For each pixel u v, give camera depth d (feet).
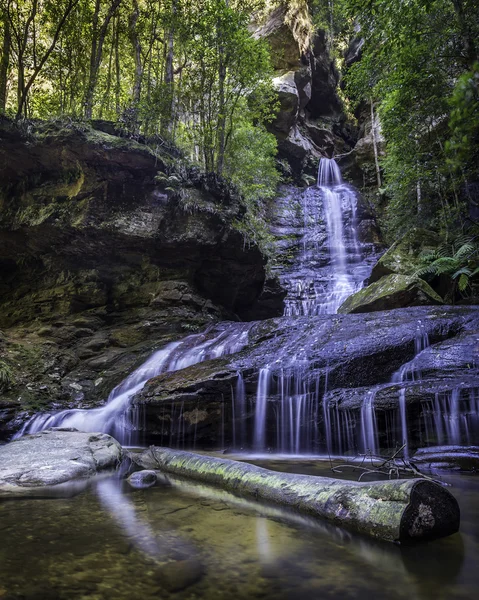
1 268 39.96
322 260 60.49
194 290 38.09
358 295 37.40
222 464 13.55
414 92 36.68
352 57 88.38
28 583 5.99
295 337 27.43
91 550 7.29
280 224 66.90
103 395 28.27
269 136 50.49
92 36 38.40
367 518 8.36
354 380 22.18
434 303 33.40
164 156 35.50
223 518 9.30
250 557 7.03
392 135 42.63
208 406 22.62
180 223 35.42
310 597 5.65
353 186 76.33
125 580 6.13
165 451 16.93
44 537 7.97
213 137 41.55
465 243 39.22
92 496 11.36
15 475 13.17
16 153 33.17
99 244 34.63
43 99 39.52
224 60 38.55
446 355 21.58
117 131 34.47
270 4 73.26
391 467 14.69
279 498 10.60
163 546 7.50
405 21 32.89
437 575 6.38
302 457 19.54
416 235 44.11
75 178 34.27
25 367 29.32
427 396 18.57
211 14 36.50
